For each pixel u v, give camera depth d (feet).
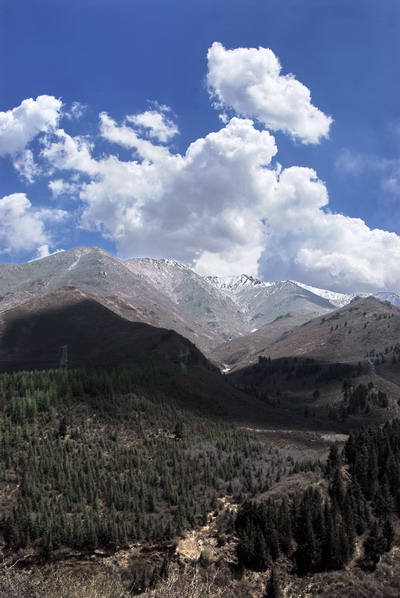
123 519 313.94
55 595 108.88
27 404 434.30
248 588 245.45
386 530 268.62
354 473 330.54
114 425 456.45
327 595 236.84
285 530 269.23
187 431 476.95
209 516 322.96
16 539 287.69
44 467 363.35
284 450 485.56
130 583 254.88
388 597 232.32
